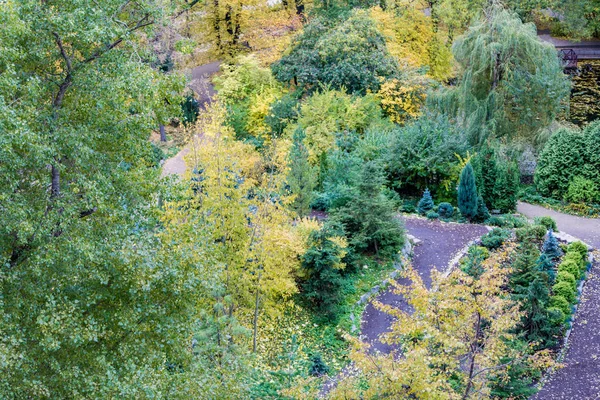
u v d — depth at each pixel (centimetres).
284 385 1636
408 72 3666
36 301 1113
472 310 1284
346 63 3547
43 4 1211
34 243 1138
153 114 1441
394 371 1205
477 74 3278
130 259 1174
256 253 1752
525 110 3250
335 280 2042
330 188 2708
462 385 1395
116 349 1197
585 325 2048
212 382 1234
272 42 4016
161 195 1373
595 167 2962
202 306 1611
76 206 1178
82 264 1127
